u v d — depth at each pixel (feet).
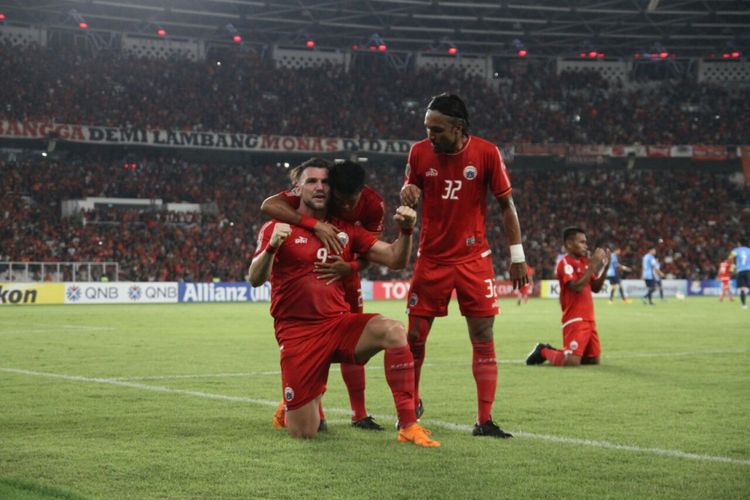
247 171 155.94
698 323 66.33
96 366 35.12
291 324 19.20
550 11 167.12
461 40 176.96
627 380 30.19
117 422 21.11
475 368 20.13
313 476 15.15
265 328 60.29
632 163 171.22
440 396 26.25
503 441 18.62
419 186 21.27
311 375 18.83
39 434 19.42
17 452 17.29
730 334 54.54
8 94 141.18
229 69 163.63
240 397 25.81
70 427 20.36
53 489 14.06
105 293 114.01
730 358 38.73
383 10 163.02
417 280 21.22
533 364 35.88
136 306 101.14
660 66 186.19
